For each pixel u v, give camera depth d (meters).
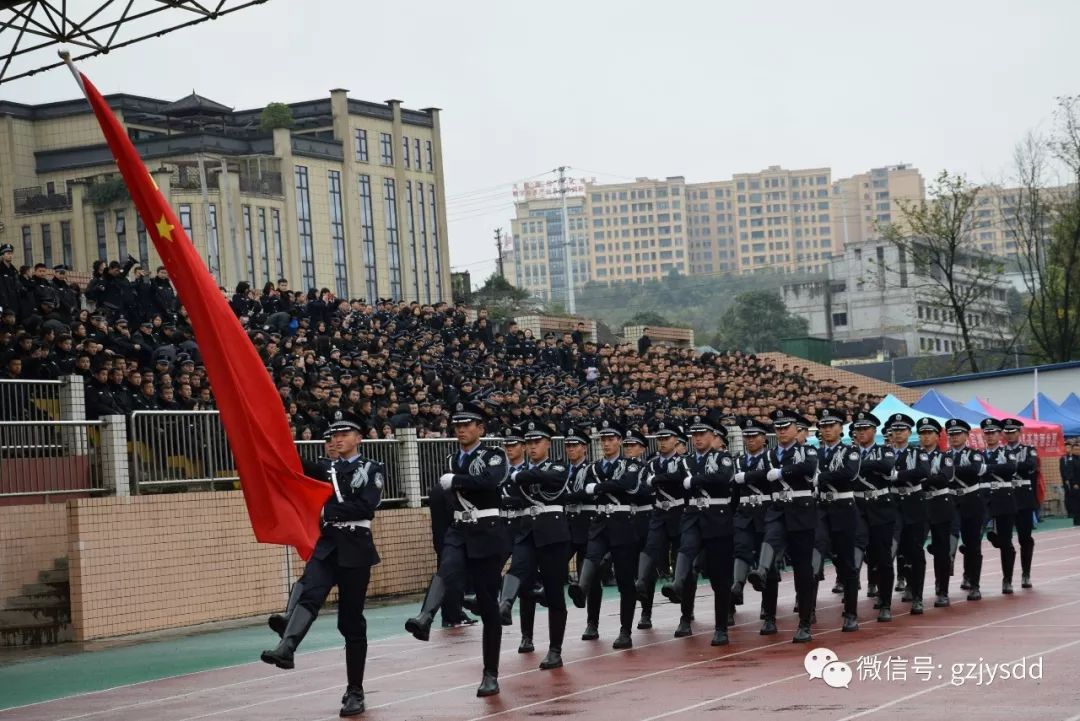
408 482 23.62
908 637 14.88
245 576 20.81
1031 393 47.88
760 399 35.53
